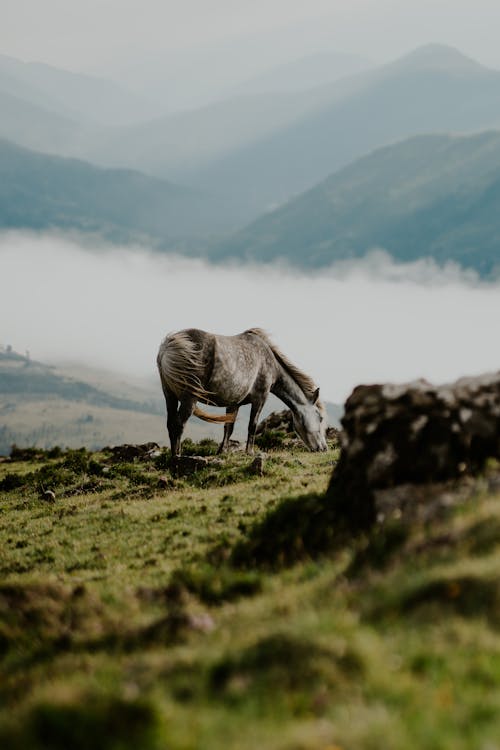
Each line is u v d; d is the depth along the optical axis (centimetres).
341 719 1519
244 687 1692
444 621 1862
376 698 1596
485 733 1418
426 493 2684
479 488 2600
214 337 5541
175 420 5531
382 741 1418
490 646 1723
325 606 2145
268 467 5297
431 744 1398
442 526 2434
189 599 2586
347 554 2550
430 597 1981
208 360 5462
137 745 1491
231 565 2927
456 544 2266
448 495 2617
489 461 2733
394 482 2788
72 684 1866
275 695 1641
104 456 7925
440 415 2836
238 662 1786
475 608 1886
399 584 2114
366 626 1936
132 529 4100
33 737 1573
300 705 1595
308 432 6256
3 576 3616
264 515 3500
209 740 1478
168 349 5412
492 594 1900
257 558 2928
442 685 1609
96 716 1582
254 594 2538
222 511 3994
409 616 1944
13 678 2105
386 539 2484
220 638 2062
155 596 2653
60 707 1639
